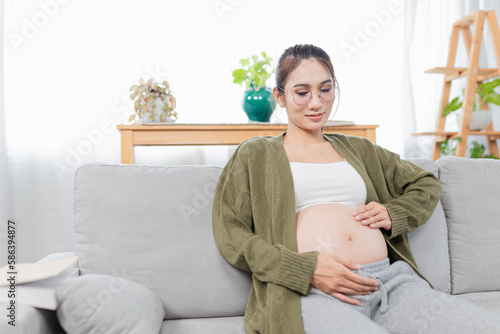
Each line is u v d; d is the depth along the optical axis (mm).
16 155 2232
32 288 780
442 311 855
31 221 2258
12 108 2219
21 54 2223
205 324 1018
